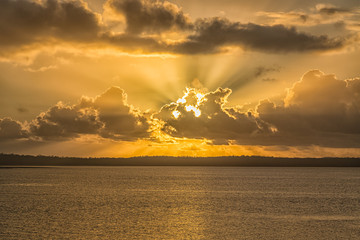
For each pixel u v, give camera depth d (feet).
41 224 189.26
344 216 223.51
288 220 207.82
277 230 179.93
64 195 333.21
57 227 182.60
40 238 160.45
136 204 274.36
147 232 174.29
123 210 241.96
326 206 270.46
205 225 191.52
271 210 247.70
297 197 332.80
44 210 237.45
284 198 323.57
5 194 336.90
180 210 244.63
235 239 162.40
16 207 250.37
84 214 222.69
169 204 276.21
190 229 181.57
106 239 160.45
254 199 313.73
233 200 305.53
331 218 215.72
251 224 194.90
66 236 164.55
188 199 310.65
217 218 213.46
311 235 169.68
